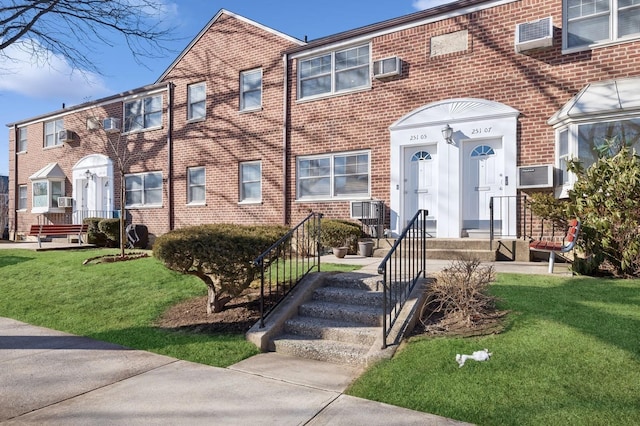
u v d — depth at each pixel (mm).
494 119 9352
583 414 2932
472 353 3988
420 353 4102
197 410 3311
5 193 24781
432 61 10156
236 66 13531
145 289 7266
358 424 3021
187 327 5531
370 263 7988
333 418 3129
